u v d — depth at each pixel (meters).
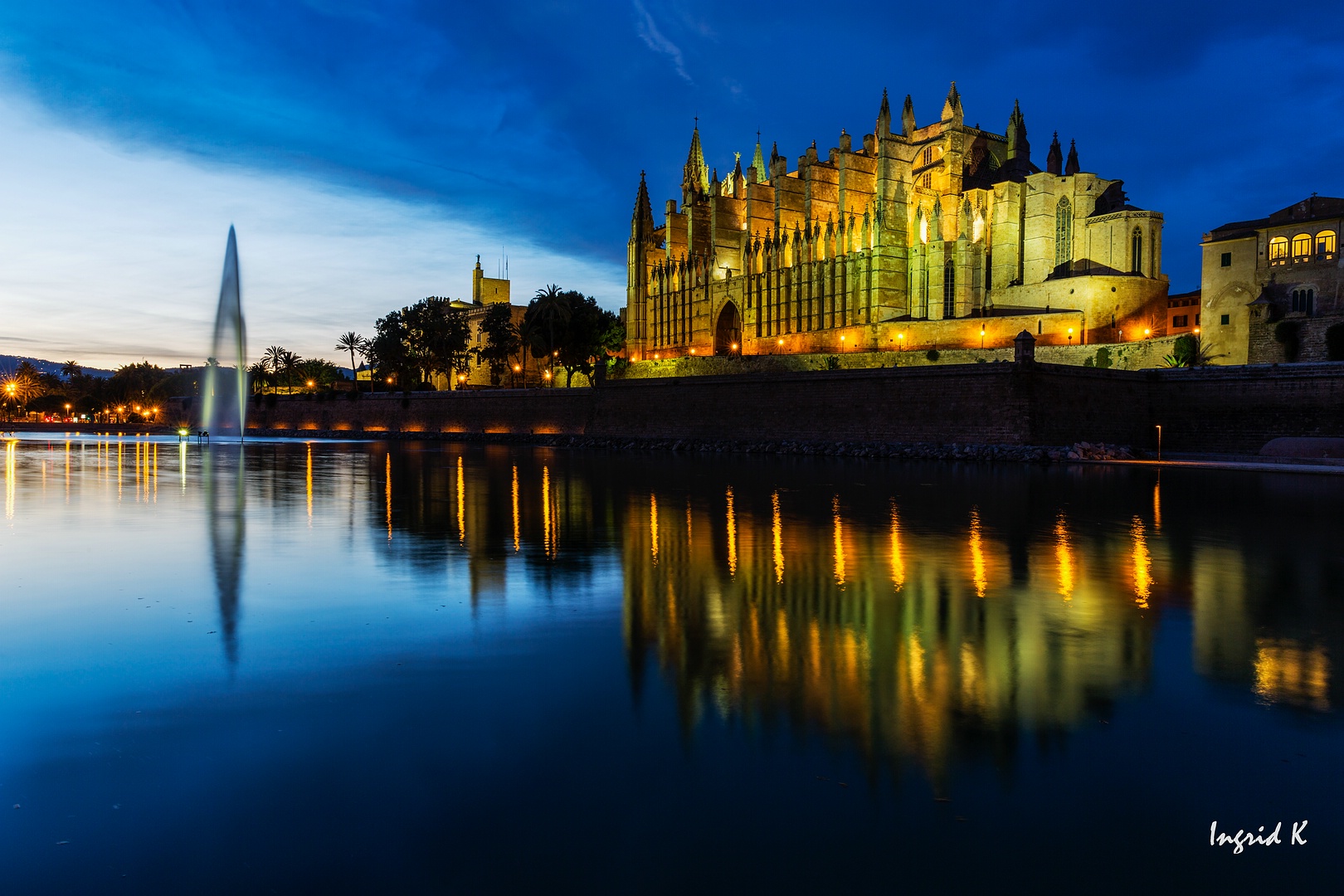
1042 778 9.25
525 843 7.95
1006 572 20.81
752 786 9.03
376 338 149.75
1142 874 7.51
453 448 94.50
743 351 126.50
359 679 12.48
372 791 8.93
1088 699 11.74
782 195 125.12
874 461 67.50
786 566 21.69
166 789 8.98
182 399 177.88
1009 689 12.09
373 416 138.50
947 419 72.12
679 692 11.92
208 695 11.77
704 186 168.50
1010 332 92.75
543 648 14.11
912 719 10.93
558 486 45.00
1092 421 70.31
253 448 92.75
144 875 7.43
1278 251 72.81
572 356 130.25
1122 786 9.10
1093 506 34.94
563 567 21.41
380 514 32.66
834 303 112.62
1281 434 63.66
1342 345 67.50
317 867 7.56
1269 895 7.20
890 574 20.58
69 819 8.36
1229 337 75.88
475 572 20.83
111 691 11.92
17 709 11.20
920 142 116.19
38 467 59.66
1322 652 13.98
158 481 47.59
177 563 21.83
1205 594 18.42
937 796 8.85
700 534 27.20
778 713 11.14
